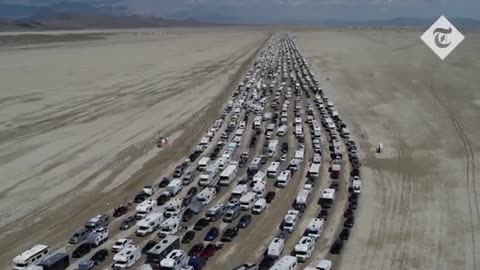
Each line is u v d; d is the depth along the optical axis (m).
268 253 46.59
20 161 75.88
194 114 106.44
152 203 57.47
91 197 63.25
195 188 64.56
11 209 59.38
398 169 72.12
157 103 116.94
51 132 91.62
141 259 47.12
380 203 60.25
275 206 59.44
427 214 57.50
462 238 51.94
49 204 61.06
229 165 70.56
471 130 92.38
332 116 101.75
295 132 89.62
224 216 55.62
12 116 102.12
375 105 113.12
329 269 44.44
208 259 46.91
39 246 47.97
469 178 68.75
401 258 47.75
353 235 52.09
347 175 69.44
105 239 50.94
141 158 78.25
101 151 81.44
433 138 87.50
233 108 110.50
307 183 65.56
